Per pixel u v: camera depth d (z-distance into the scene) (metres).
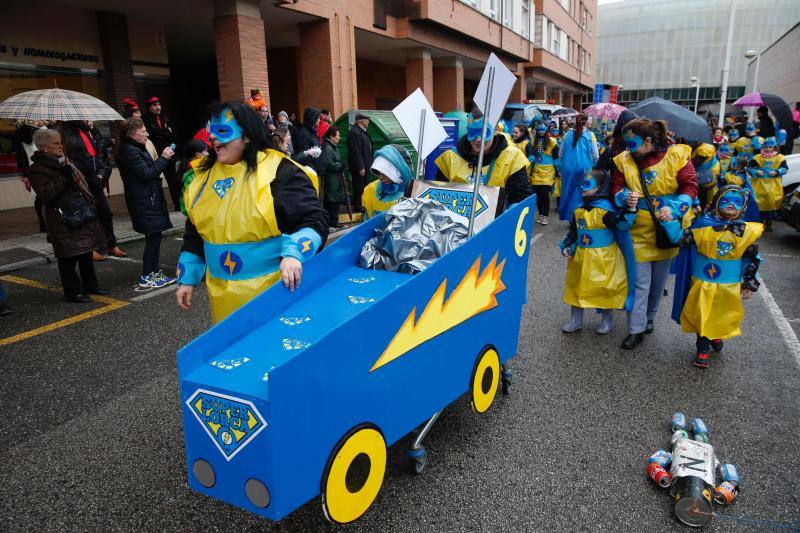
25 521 2.64
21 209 11.36
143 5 11.86
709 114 14.77
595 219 4.60
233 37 11.44
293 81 18.67
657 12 77.62
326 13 13.64
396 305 2.45
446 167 4.05
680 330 5.16
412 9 16.69
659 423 3.50
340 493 2.29
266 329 2.50
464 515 2.66
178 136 21.12
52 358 4.50
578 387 4.00
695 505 2.55
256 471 2.02
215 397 2.05
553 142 10.05
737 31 75.31
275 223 2.55
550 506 2.73
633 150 4.29
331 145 9.34
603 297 4.71
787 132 13.27
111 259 7.66
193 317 5.43
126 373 4.23
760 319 5.38
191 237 2.85
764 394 3.89
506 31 24.53
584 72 45.28
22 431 3.44
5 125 11.25
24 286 6.45
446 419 3.55
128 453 3.20
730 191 4.05
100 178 7.46
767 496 2.80
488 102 3.19
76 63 12.04
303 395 2.03
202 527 2.60
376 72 22.28
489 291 3.21
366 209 4.69
